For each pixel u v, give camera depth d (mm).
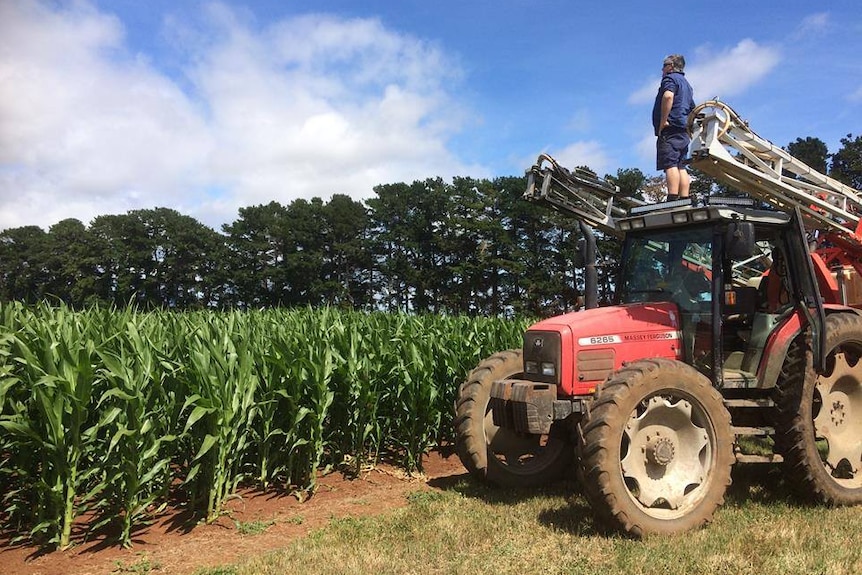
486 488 6203
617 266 6402
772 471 6383
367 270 66250
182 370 5527
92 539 4934
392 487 6535
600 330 5430
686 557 4254
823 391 5648
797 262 5680
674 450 5000
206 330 6262
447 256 61375
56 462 4680
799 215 5598
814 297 5348
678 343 5609
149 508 5590
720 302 5352
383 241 63500
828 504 5410
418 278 59469
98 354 4992
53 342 5148
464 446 6098
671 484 4930
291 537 5035
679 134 6637
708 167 5770
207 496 5520
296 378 6270
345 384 6953
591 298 6277
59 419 4652
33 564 4492
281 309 11867
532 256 54594
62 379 4609
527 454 6562
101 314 6961
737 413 5746
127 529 4801
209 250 68312
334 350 6922
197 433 5539
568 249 52438
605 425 4652
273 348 6371
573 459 6340
